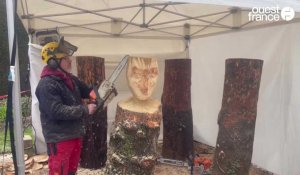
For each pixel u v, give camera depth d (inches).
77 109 124.4
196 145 249.9
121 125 151.3
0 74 457.4
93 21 221.5
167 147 208.2
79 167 196.5
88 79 190.7
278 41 177.8
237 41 208.2
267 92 186.2
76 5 178.9
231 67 164.2
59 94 124.0
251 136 164.7
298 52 165.8
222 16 200.4
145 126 149.8
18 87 115.0
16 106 115.2
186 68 203.6
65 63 129.0
